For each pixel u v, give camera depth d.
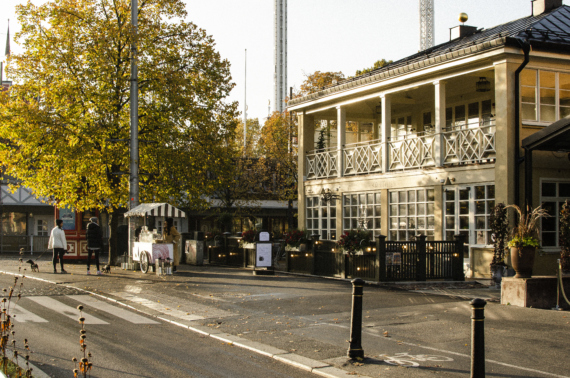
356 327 7.80
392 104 24.48
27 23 22.34
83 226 27.42
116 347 8.51
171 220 22.12
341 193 23.88
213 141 24.77
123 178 23.39
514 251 12.52
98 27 22.23
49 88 21.91
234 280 17.03
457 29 25.41
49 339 8.95
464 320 10.48
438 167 19.03
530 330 9.53
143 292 14.32
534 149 16.61
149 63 23.11
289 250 19.72
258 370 7.36
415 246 16.19
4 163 22.92
